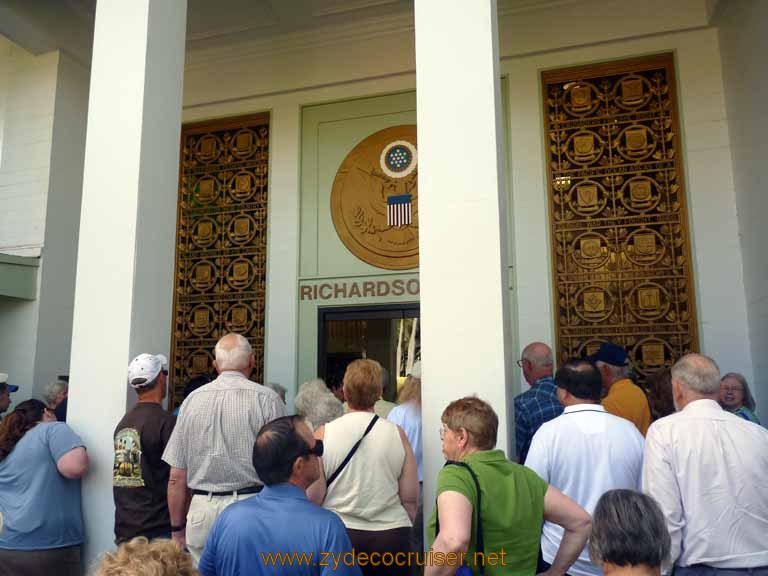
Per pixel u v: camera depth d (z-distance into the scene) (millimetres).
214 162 8398
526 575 2145
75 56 8078
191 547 3135
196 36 7980
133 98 4648
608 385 4297
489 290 3646
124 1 4812
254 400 3256
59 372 7645
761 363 5871
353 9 7453
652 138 6828
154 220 4668
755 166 5832
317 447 2334
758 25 5594
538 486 2283
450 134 3873
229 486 3164
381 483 2928
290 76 8047
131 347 4348
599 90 7062
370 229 7535
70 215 7945
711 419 2691
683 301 6500
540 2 7062
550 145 7074
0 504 3713
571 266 6832
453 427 2342
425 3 4062
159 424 3617
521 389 6656
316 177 7852
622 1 6895
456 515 2045
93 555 4141
